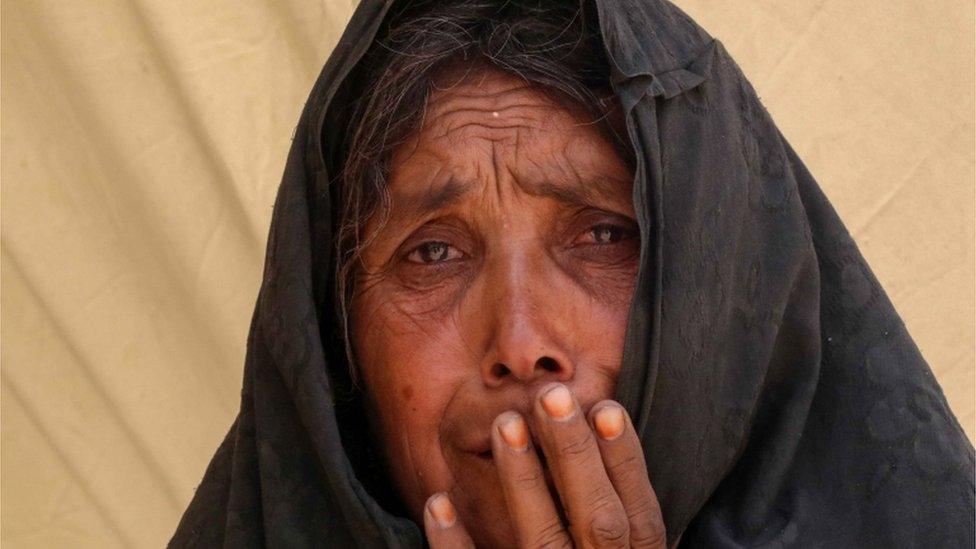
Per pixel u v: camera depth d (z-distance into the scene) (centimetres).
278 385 193
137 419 275
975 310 264
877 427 194
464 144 181
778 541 188
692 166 185
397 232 184
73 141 261
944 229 262
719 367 188
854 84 259
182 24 254
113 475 279
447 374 181
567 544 174
